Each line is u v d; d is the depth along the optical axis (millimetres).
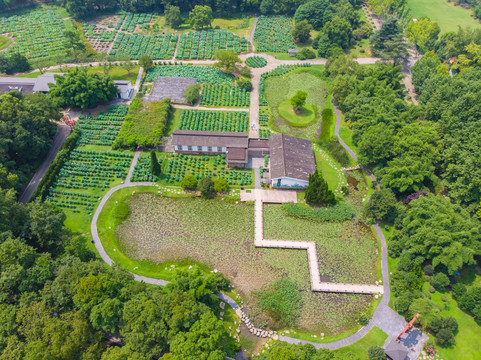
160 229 85000
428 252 74812
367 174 100625
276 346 60688
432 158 90625
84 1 168125
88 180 94375
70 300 61969
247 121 115250
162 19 174875
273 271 77875
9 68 131375
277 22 177000
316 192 88438
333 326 69250
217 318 64750
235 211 89750
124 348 55438
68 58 136875
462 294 70625
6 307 58844
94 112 115500
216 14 182375
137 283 66250
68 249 71438
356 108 110688
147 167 98312
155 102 117750
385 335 67625
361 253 82000
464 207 85875
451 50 144125
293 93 130125
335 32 150625
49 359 53750
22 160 95500
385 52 141000
